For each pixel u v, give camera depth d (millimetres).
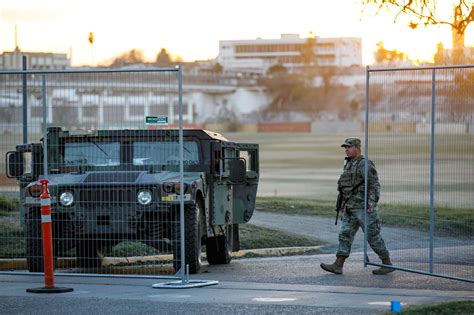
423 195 23891
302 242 29609
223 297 17703
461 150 20609
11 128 24391
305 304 16750
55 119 22969
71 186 21125
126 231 20922
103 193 21000
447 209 23656
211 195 22766
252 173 25766
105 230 20969
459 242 23266
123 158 22562
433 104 20406
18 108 24344
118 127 22203
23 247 24781
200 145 22766
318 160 157125
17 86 24297
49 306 16672
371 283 19969
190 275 21422
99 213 21000
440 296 17891
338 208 21938
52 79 22562
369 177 21609
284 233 30672
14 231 25266
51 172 22500
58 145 22609
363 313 15711
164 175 21500
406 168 22266
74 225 21109
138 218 20875
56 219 21328
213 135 23422
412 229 31047
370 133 22031
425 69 20359
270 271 22453
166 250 21172
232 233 25406
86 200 21078
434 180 21203
